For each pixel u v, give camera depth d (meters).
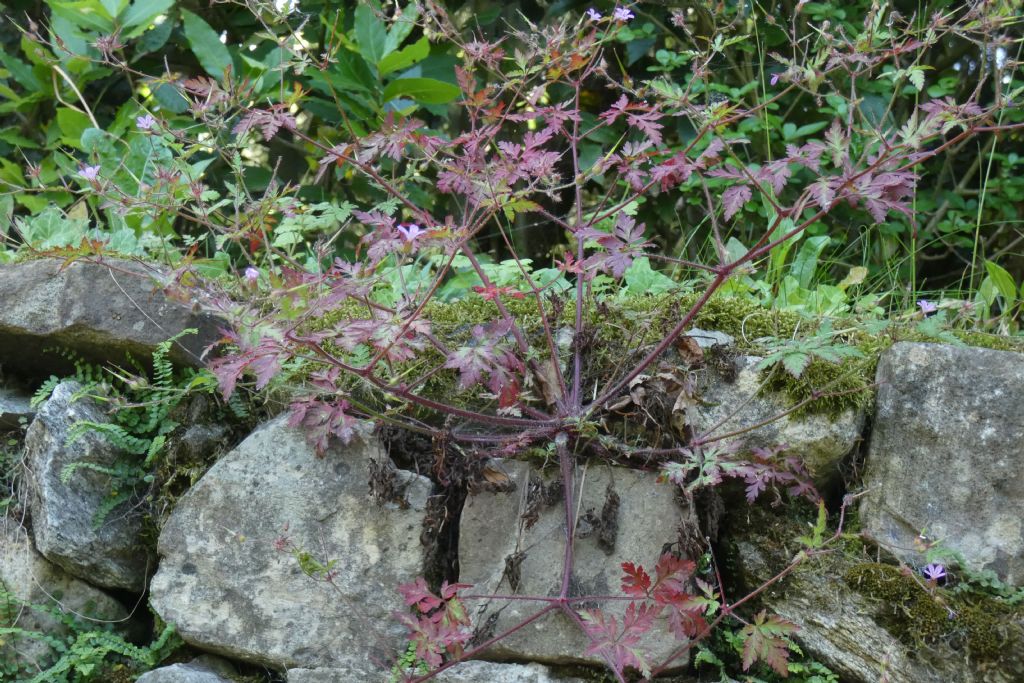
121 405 2.51
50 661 2.41
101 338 2.57
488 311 2.57
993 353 2.30
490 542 2.35
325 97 4.11
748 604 2.35
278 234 3.07
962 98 4.66
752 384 2.38
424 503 2.39
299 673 2.29
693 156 4.17
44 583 2.46
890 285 3.75
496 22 4.45
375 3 3.71
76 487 2.50
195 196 2.35
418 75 4.18
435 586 2.37
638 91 2.30
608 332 2.48
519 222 4.62
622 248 2.09
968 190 4.38
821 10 4.07
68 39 3.88
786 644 2.15
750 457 2.32
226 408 2.62
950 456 2.27
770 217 3.26
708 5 2.54
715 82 4.60
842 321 2.58
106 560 2.49
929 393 2.31
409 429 2.35
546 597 2.14
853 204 1.88
